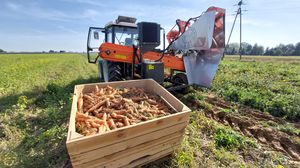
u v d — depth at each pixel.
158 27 4.62
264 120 4.12
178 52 5.79
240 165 2.56
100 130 1.88
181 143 2.82
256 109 4.73
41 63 19.91
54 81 8.17
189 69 5.62
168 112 2.55
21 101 4.60
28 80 8.36
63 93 5.63
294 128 3.68
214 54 5.19
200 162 2.60
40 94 5.77
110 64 5.28
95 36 6.07
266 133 3.48
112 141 1.82
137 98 2.81
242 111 4.58
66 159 2.56
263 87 6.89
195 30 5.18
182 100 5.37
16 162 2.48
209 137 3.31
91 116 2.24
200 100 5.26
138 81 3.43
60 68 14.20
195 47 5.25
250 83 7.40
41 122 3.70
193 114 4.17
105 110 2.42
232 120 4.08
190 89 6.19
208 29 4.83
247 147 3.01
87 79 8.51
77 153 1.64
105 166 1.88
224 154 2.78
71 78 9.10
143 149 2.12
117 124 2.12
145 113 2.40
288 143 3.18
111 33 5.81
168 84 6.64
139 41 4.50
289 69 13.28
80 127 2.01
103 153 1.81
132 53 5.01
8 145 2.88
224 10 4.86
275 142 3.20
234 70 12.26
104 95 2.82
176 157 2.56
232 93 5.73
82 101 2.61
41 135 3.07
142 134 2.02
